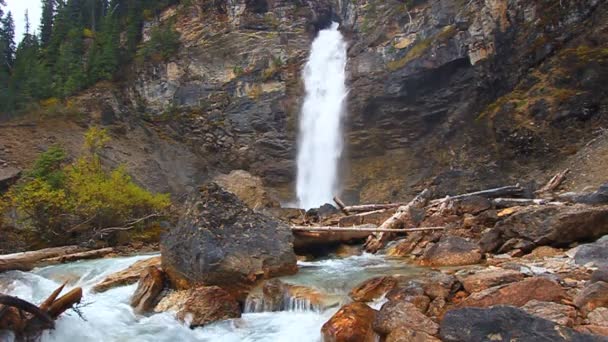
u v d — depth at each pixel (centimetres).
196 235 1302
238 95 5209
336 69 5022
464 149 3600
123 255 2275
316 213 2806
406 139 4278
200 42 5584
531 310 766
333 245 1822
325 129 4722
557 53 3378
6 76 4991
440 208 1777
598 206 1331
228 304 1118
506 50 3706
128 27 6097
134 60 5553
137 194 2816
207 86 5303
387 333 835
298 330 995
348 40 5312
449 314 778
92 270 1738
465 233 1508
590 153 2595
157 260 1634
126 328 1109
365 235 1822
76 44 5869
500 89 3675
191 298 1119
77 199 2592
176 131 5047
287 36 5609
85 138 4094
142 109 5212
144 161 4388
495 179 3088
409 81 4141
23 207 2427
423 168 3916
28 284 1564
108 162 4056
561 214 1282
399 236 1770
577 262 1066
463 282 974
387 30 4653
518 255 1287
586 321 736
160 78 5347
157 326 1096
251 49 5472
